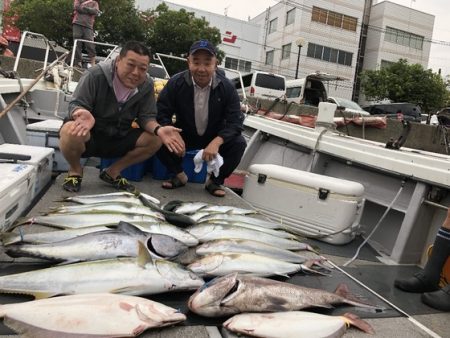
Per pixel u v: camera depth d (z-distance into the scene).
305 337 1.60
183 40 23.00
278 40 34.06
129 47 2.92
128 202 2.79
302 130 4.68
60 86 5.63
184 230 2.50
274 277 2.25
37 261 2.06
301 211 3.33
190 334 1.61
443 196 3.00
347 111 10.14
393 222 3.43
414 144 8.50
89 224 2.45
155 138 3.32
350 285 2.33
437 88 26.86
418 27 35.78
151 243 2.13
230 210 3.11
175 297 1.90
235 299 1.72
